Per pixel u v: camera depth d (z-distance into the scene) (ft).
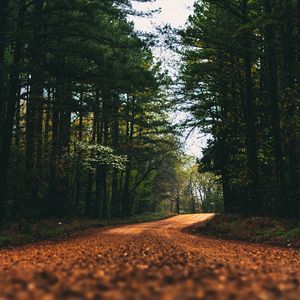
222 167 109.81
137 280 15.12
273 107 71.00
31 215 79.87
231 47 72.69
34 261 26.84
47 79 58.85
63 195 101.35
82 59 70.23
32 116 84.43
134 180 198.18
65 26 62.28
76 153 94.73
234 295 11.77
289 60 69.92
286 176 80.53
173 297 11.30
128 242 49.42
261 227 66.23
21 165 81.00
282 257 34.09
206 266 21.11
